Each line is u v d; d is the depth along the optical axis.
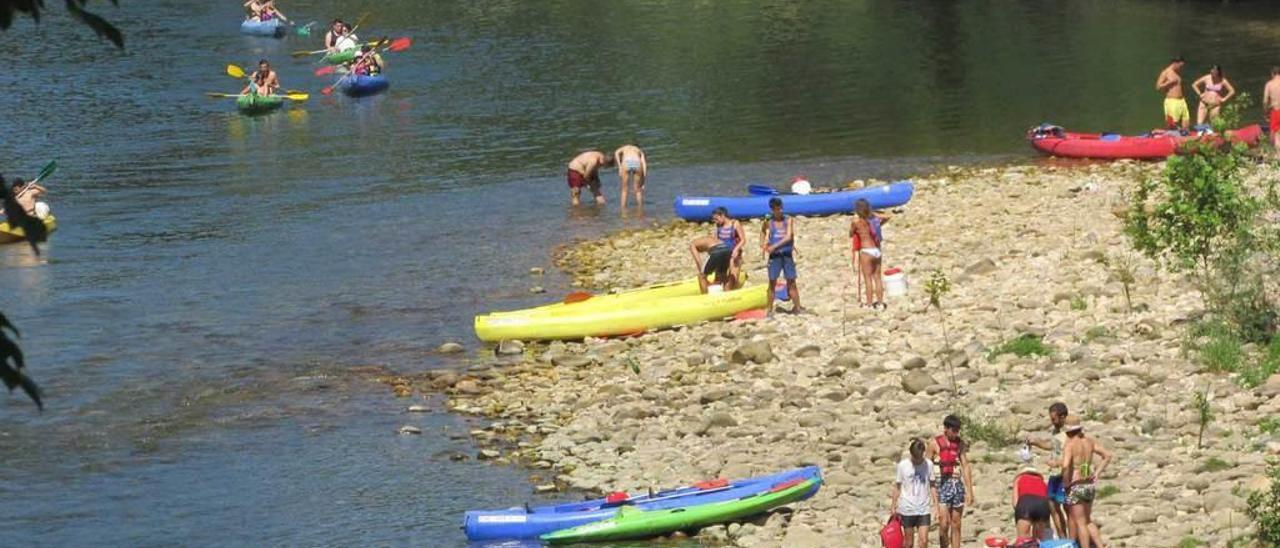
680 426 30.11
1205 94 55.56
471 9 103.12
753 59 83.50
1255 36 88.31
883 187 48.91
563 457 28.98
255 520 26.56
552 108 69.81
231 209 51.69
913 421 29.17
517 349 35.84
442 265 44.19
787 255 37.09
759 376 32.81
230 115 69.06
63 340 37.25
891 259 42.28
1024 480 21.69
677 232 47.75
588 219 49.75
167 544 25.56
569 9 103.12
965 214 47.84
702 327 36.94
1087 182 51.28
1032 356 32.25
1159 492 24.67
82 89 75.25
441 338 37.25
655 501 25.69
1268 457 25.52
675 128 65.25
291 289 41.84
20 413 32.12
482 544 25.27
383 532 25.89
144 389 33.66
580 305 37.59
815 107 69.75
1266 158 43.66
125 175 57.12
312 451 29.86
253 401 32.91
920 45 88.12
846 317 36.47
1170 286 36.59
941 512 22.34
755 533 24.92
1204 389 29.28
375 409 32.25
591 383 33.47
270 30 91.94
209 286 42.25
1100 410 28.84
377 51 83.94
